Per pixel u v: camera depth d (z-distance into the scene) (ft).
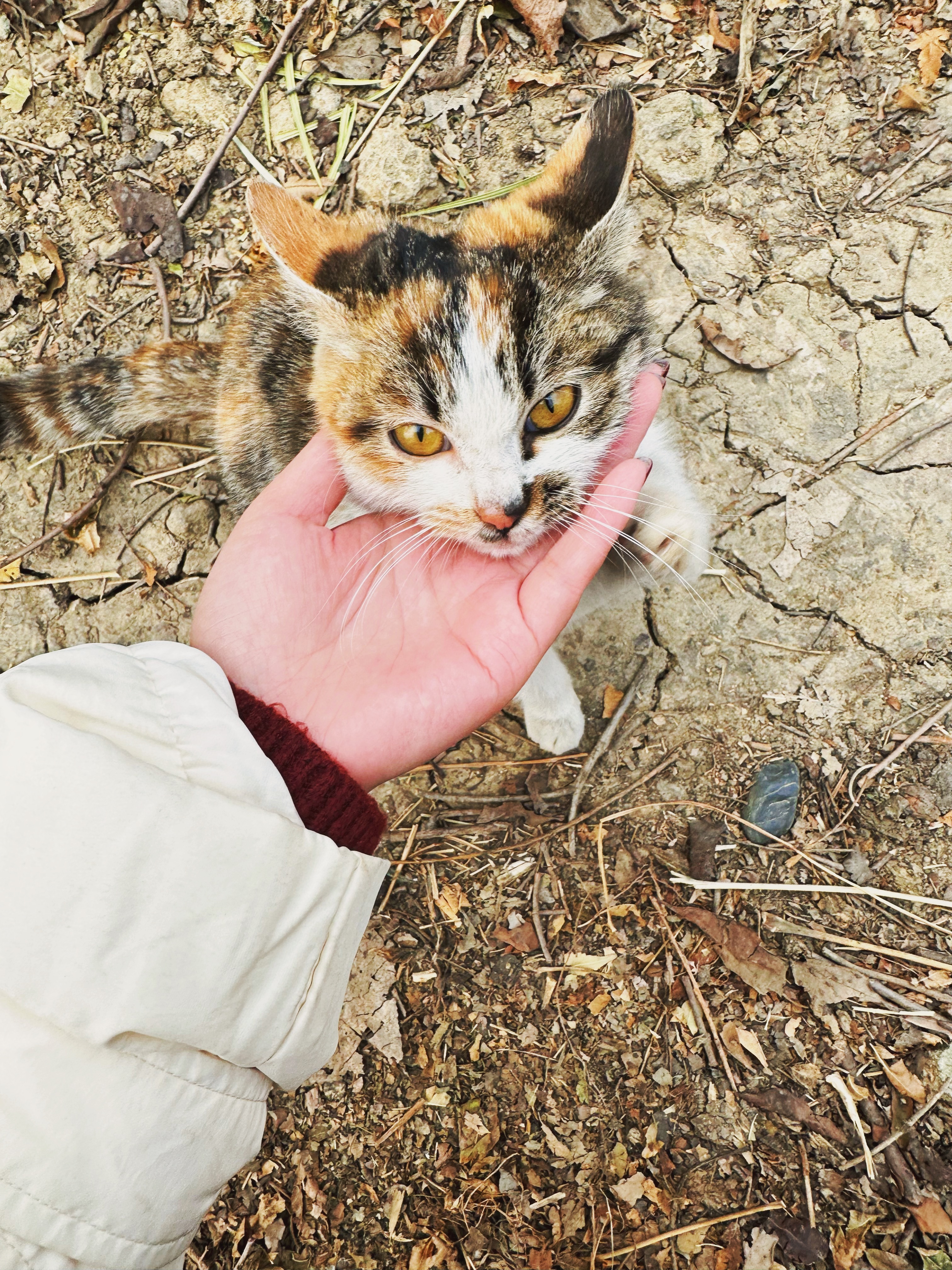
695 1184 1.01
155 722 0.67
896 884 1.11
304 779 0.75
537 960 1.13
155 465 1.36
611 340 0.94
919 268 1.28
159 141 1.42
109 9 1.44
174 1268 0.66
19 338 1.38
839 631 1.22
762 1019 1.07
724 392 1.30
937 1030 1.03
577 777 1.22
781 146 1.35
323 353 0.94
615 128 0.94
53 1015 0.59
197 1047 0.63
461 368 0.88
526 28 1.42
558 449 0.93
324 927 0.69
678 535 1.00
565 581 0.86
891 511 1.24
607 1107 1.05
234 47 1.44
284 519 0.88
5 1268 0.56
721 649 1.25
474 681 0.85
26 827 0.60
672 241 1.35
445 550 0.96
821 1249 0.96
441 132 1.42
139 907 0.62
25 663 0.67
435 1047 1.10
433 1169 1.05
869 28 1.35
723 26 1.39
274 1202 1.05
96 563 1.33
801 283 1.31
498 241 0.93
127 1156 0.60
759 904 1.12
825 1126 1.01
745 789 1.18
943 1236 0.95
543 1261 0.99
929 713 1.18
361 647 0.88
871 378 1.27
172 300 1.39
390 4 1.43
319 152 1.42
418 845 1.21
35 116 1.43
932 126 1.32
